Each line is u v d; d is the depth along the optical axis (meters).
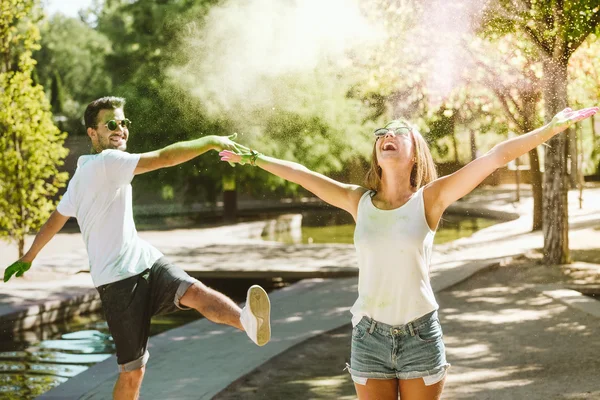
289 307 10.70
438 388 3.69
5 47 14.30
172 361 7.44
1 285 12.68
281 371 7.03
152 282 4.36
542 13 13.40
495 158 3.59
